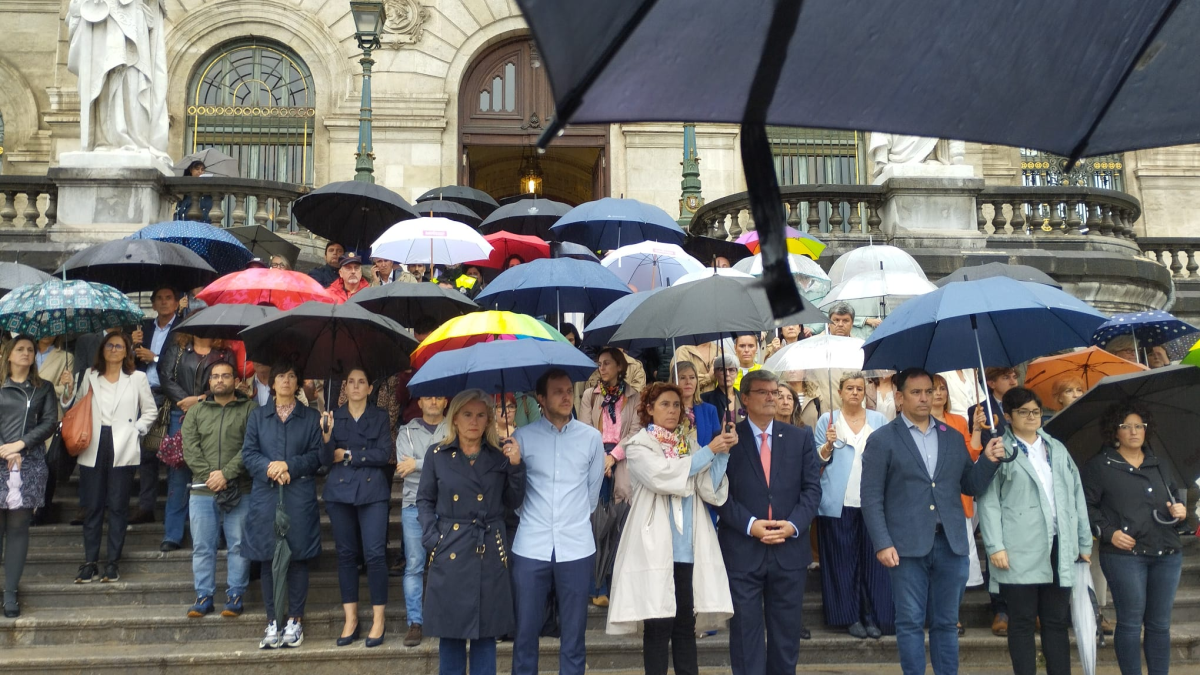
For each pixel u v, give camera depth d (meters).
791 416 7.74
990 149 21.19
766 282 1.07
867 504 5.58
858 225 13.84
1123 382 5.70
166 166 13.52
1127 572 5.72
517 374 5.84
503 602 5.39
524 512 5.62
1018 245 13.40
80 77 13.12
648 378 8.84
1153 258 16.58
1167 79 1.34
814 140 19.75
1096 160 21.84
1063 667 5.66
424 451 6.75
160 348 8.95
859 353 6.62
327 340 6.85
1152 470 5.77
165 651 6.48
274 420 6.70
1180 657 6.90
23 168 20.17
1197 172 21.80
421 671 6.39
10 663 6.22
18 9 20.81
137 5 13.32
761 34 1.08
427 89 19.30
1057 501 5.63
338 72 19.33
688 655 5.71
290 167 19.22
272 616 6.50
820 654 6.66
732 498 5.66
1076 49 1.29
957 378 8.09
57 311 7.83
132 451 7.48
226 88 19.47
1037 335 5.80
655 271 9.28
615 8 0.97
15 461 6.83
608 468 6.77
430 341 6.05
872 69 1.20
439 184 19.03
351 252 11.48
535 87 19.70
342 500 6.58
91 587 7.18
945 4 1.20
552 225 11.22
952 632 5.55
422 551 6.63
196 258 8.75
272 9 19.47
